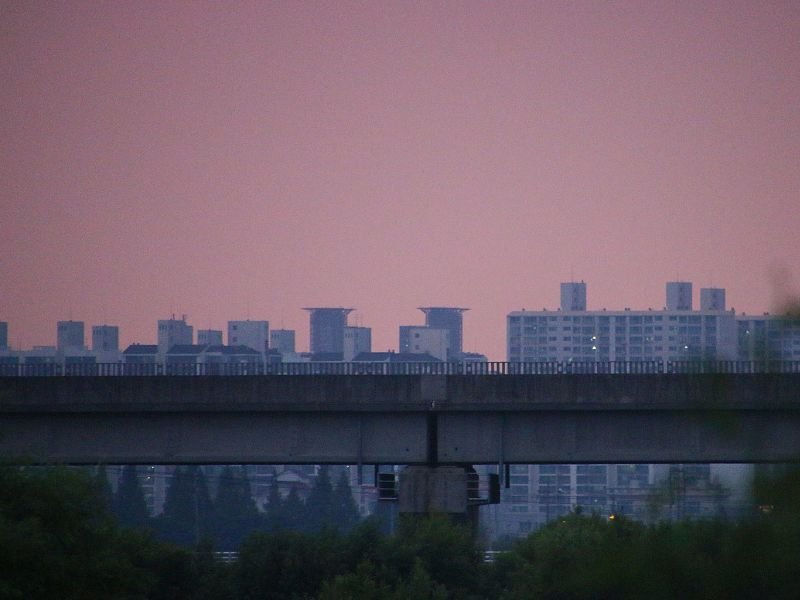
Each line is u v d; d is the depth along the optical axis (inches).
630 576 1887.3
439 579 7116.1
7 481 4662.9
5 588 4067.4
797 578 1802.4
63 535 4626.0
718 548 1852.9
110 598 4768.7
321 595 6545.3
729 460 1857.8
